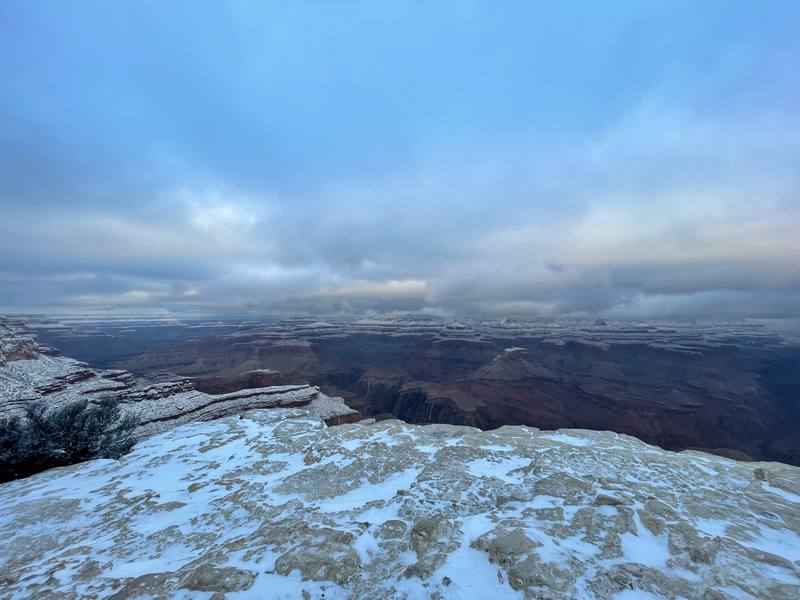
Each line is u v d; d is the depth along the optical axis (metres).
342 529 7.75
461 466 12.58
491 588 5.63
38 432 20.59
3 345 66.75
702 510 8.59
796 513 8.50
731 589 5.46
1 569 8.50
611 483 9.94
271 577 6.07
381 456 14.66
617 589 5.53
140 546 8.93
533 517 8.16
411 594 5.64
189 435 21.91
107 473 16.28
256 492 12.27
